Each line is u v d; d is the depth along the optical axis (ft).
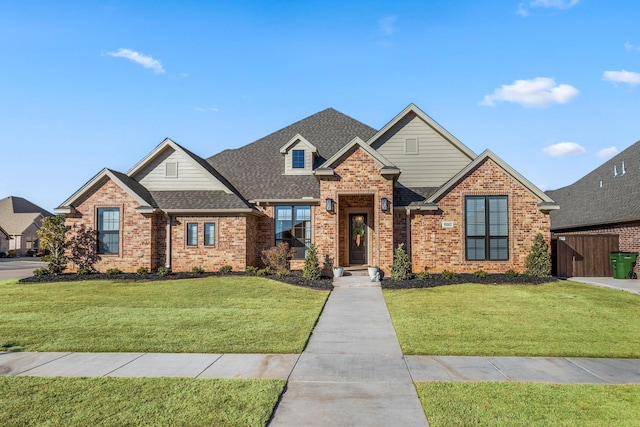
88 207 70.90
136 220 69.97
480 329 34.47
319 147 84.07
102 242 70.79
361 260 73.72
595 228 79.20
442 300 46.14
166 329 34.78
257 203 75.41
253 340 31.37
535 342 30.66
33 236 208.64
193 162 75.05
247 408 19.29
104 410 19.15
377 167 64.44
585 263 68.59
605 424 17.65
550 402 19.89
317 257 62.28
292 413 19.03
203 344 30.35
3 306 44.98
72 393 21.16
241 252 70.13
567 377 23.61
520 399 20.25
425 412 18.94
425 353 28.27
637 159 81.66
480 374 24.12
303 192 74.79
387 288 54.70
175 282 59.62
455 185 64.34
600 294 49.06
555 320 37.42
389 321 38.11
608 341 30.94
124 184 69.92
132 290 54.03
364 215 73.72
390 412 19.10
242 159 86.17
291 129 91.04
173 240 71.36
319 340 31.96
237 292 51.75
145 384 22.36
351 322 37.83
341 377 23.77
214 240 71.00
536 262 60.75
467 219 64.13
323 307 44.16
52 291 54.34
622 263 63.62
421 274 59.77
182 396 20.70
